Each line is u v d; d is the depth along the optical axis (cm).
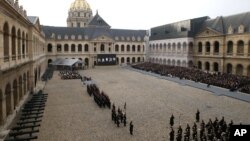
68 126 2483
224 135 2095
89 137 2205
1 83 2158
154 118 2770
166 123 2602
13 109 2677
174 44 8175
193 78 5494
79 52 9306
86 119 2717
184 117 2802
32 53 3866
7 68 2319
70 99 3678
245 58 5478
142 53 10369
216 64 6562
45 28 8938
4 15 2267
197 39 7231
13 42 2758
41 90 4125
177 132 2250
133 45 10206
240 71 5753
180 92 4247
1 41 2180
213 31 6425
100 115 2872
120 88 4638
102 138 2184
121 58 10062
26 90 3588
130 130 2273
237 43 5747
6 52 2466
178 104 3397
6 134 2125
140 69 8125
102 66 9300
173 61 8269
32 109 2758
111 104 3391
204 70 6638
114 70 8025
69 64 7888
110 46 9625
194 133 2177
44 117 2766
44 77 5756
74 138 2175
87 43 9412
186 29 7550
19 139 1969
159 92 4247
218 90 4322
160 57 9206
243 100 3569
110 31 10031
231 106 3269
